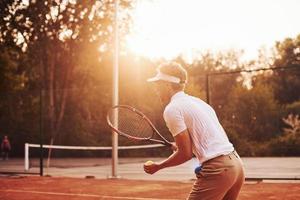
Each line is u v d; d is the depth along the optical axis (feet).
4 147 88.74
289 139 75.36
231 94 84.17
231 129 74.28
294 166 52.47
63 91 95.61
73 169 58.23
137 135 14.57
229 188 10.81
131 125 14.67
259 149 74.90
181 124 10.68
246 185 34.42
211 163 10.63
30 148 95.81
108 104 107.24
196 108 10.89
